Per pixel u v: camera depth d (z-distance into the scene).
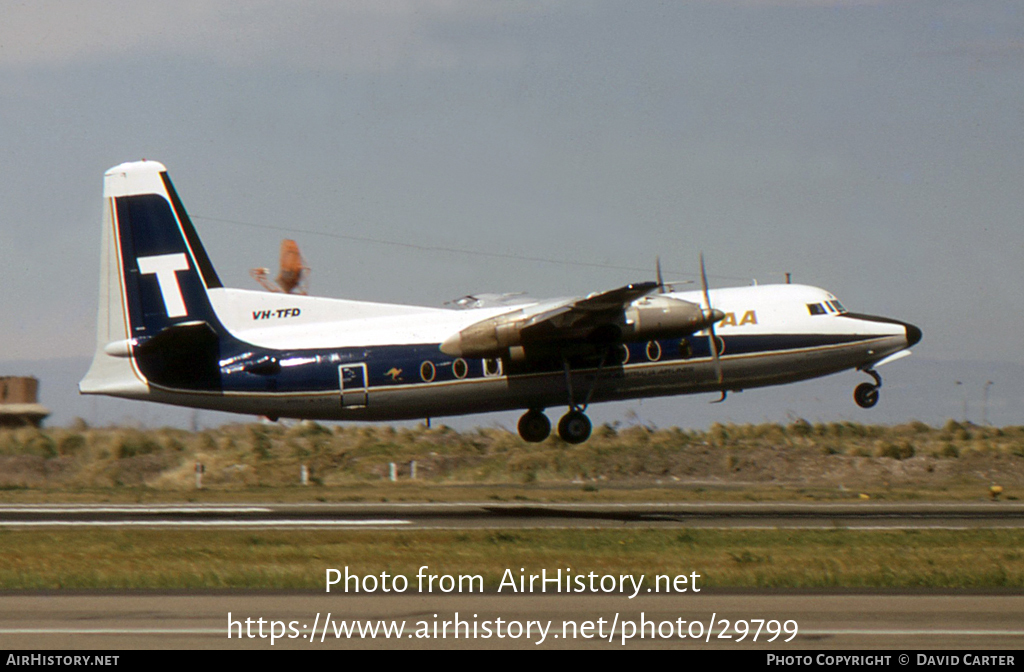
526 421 110.25
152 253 106.69
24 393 194.62
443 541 78.56
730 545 76.81
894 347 115.31
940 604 51.84
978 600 53.12
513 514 99.56
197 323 102.56
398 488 141.88
